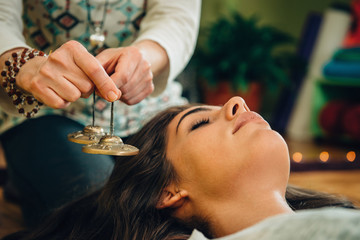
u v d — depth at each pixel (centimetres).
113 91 89
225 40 386
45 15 136
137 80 101
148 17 138
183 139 106
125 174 115
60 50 87
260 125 99
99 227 115
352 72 348
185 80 386
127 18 139
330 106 371
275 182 95
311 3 450
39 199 143
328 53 374
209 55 392
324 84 388
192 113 110
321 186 228
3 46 100
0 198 200
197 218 103
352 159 288
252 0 438
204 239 86
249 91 379
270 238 70
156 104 162
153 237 105
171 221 107
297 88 394
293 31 450
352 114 349
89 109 152
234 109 106
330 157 294
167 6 136
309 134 389
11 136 154
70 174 142
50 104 88
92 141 92
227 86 378
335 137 379
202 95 397
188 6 139
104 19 137
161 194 109
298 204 124
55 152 145
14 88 98
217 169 97
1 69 98
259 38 384
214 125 102
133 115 157
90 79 89
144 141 114
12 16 118
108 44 142
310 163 269
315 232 67
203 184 99
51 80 87
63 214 126
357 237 63
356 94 400
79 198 130
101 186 139
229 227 96
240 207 96
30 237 124
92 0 133
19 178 148
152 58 119
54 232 124
